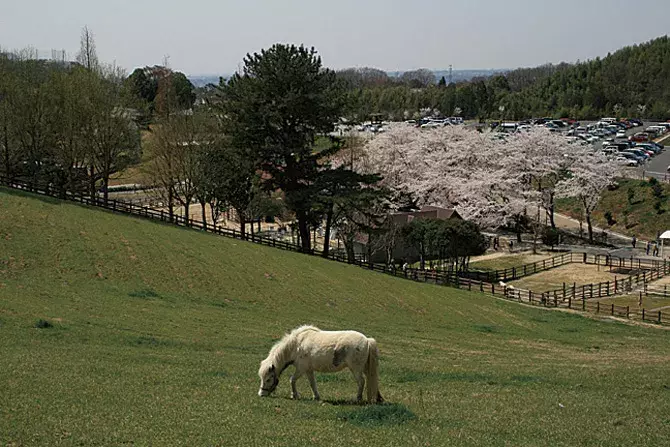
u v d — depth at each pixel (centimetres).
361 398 1506
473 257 6738
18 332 2200
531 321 4016
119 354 2047
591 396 1792
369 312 3694
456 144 8081
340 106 5403
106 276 3469
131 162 6675
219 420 1301
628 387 1978
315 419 1346
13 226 3931
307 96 5100
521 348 3009
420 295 4312
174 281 3625
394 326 3372
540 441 1274
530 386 1944
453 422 1394
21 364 1739
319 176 5478
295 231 6856
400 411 1412
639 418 1526
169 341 2378
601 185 7256
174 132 6044
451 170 7844
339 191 5328
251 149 5272
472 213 6988
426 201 7725
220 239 4991
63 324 2412
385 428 1293
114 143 5800
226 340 2533
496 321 3909
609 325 4031
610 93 18025
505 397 1738
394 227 5922
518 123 15400
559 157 7519
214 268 3988
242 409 1409
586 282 5562
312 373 1538
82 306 2820
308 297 3788
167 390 1587
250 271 4091
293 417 1352
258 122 5212
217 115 6172
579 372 2250
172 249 4203
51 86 5828
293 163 5450
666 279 5562
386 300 4016
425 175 7644
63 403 1379
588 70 19550
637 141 12625
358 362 1491
